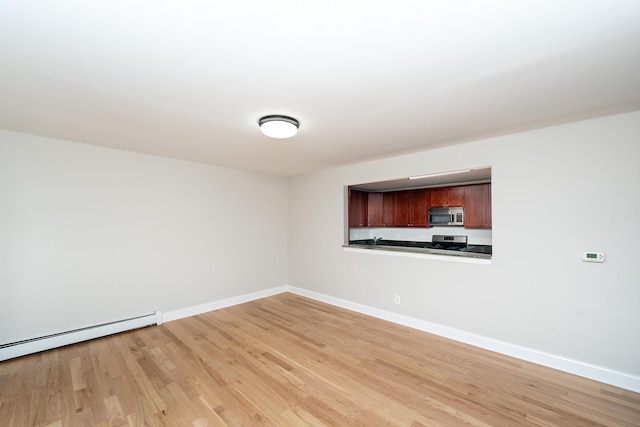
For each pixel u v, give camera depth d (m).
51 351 2.89
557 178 2.55
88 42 1.34
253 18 1.17
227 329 3.51
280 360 2.70
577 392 2.19
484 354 2.83
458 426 1.83
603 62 1.51
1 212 2.76
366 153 3.58
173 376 2.42
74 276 3.15
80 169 3.19
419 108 2.15
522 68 1.58
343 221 4.47
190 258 4.09
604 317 2.34
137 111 2.21
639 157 2.20
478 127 2.59
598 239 2.37
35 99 1.99
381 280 3.91
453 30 1.25
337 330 3.46
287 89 1.84
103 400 2.10
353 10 1.13
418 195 5.57
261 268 5.00
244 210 4.77
